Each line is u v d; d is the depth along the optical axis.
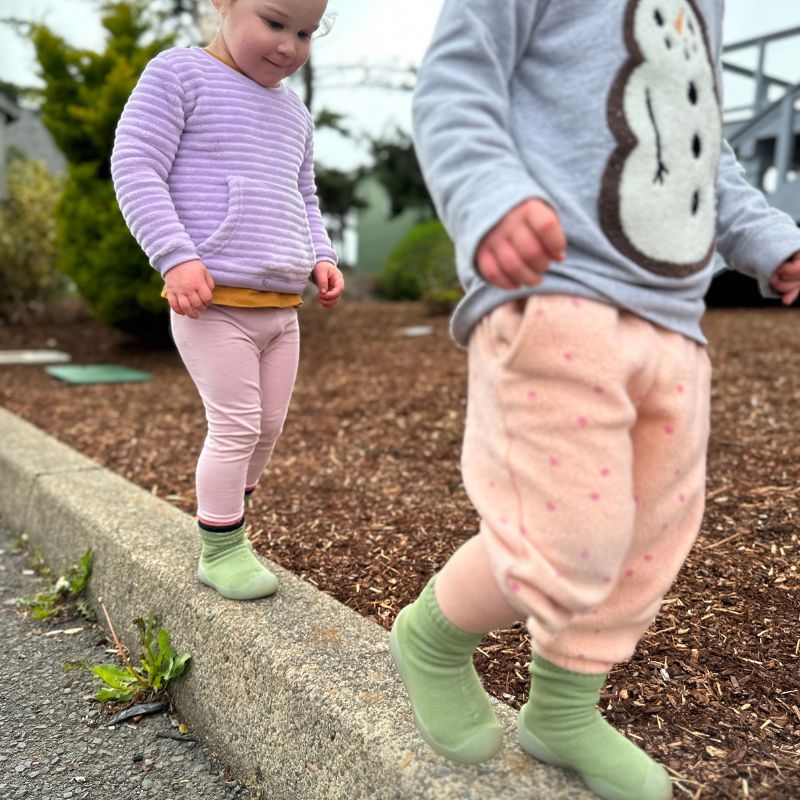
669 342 1.14
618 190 1.08
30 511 2.84
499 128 1.09
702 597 1.99
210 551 1.90
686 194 1.14
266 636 1.66
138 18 6.49
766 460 3.10
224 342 1.81
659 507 1.18
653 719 1.50
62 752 1.70
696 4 1.22
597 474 1.06
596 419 1.06
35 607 2.38
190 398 4.78
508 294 1.09
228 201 1.77
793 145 9.45
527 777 1.25
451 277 9.07
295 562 2.31
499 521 1.10
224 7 1.79
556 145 1.12
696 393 1.17
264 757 1.57
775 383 4.44
